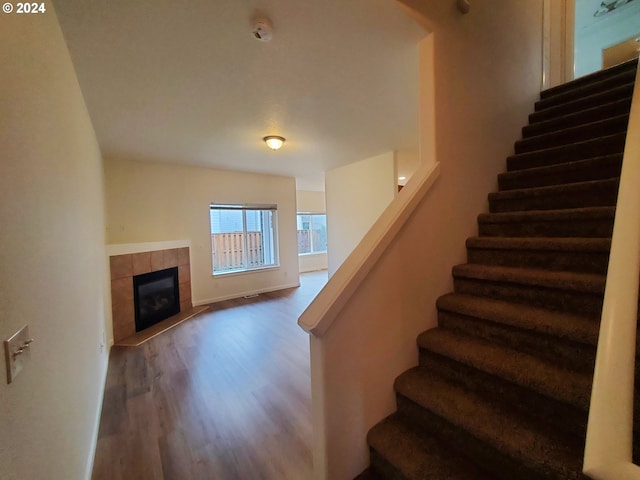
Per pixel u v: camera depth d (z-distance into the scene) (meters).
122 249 3.68
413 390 1.39
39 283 1.02
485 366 1.27
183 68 1.93
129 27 1.52
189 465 1.63
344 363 1.31
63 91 1.52
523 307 1.45
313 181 7.13
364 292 1.40
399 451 1.24
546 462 0.92
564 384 1.06
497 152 2.29
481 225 2.08
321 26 1.58
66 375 1.31
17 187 0.86
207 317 4.43
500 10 2.28
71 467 1.30
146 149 3.81
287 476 1.55
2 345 0.72
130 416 2.07
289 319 4.30
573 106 2.42
